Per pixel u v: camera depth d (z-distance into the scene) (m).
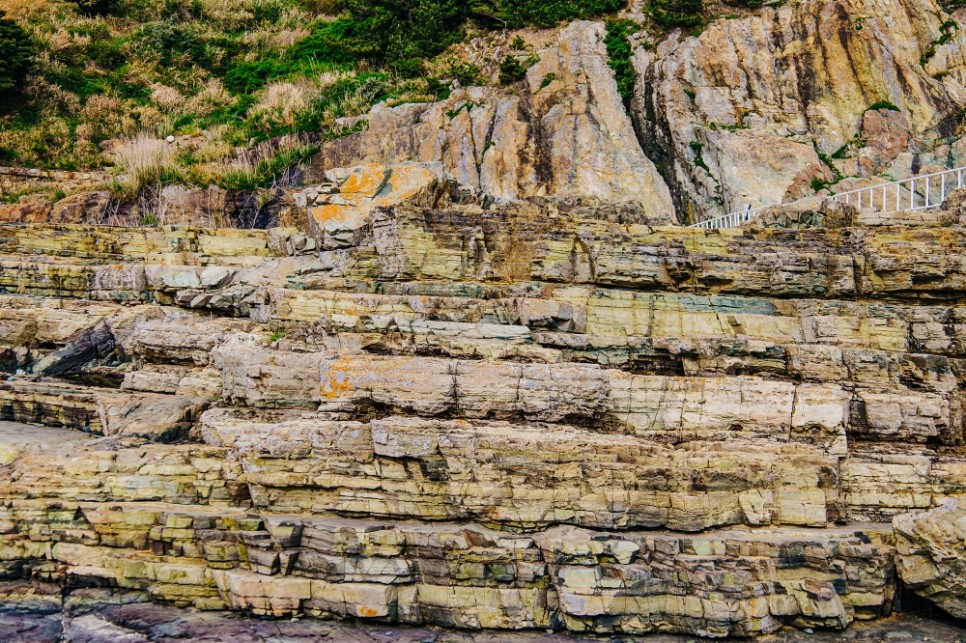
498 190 21.97
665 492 9.68
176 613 9.10
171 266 13.79
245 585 9.05
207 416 10.62
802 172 22.03
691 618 9.00
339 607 9.08
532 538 9.37
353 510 9.76
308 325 12.11
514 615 9.11
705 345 11.48
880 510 10.31
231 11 31.91
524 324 11.95
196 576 9.23
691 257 12.97
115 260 14.66
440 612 9.10
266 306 12.91
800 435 10.47
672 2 25.41
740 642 8.98
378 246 13.09
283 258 13.92
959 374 11.59
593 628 9.03
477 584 9.17
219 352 11.09
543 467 9.66
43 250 14.53
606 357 11.74
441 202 14.48
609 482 9.67
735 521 9.88
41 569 9.45
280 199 19.83
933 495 10.32
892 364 11.38
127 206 19.44
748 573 9.11
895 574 9.59
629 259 12.94
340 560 9.15
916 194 21.67
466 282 12.98
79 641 8.49
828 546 9.41
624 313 12.59
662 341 11.64
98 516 9.49
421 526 9.52
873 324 12.13
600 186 22.02
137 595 9.34
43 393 11.41
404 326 11.52
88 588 9.40
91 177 21.52
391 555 9.19
